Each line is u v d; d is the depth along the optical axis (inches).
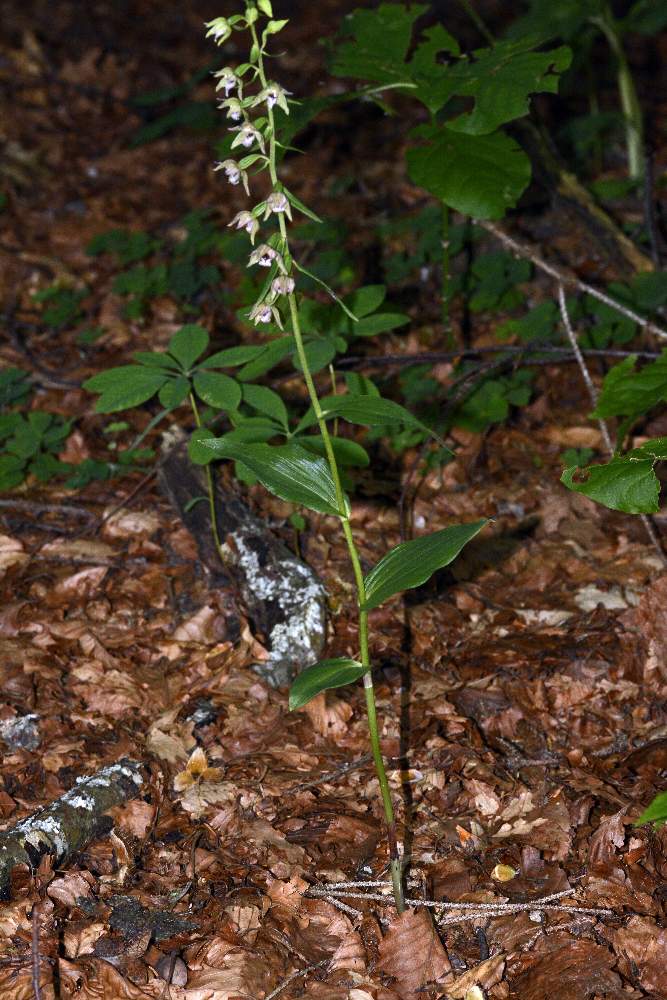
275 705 136.3
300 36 378.3
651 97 319.6
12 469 174.9
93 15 386.9
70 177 291.0
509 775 126.0
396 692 138.2
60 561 160.1
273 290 93.3
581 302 204.8
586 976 100.6
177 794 124.0
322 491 99.2
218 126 312.5
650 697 136.5
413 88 144.3
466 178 143.9
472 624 149.6
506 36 223.9
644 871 111.8
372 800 123.3
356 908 110.1
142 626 149.1
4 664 139.9
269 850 116.2
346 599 153.3
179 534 163.6
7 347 215.3
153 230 263.7
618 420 187.6
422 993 101.4
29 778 125.0
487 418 181.5
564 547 162.9
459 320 214.1
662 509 167.8
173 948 105.3
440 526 168.2
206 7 402.0
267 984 101.8
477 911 108.8
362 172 281.4
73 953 104.0
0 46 353.7
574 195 207.6
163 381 138.2
